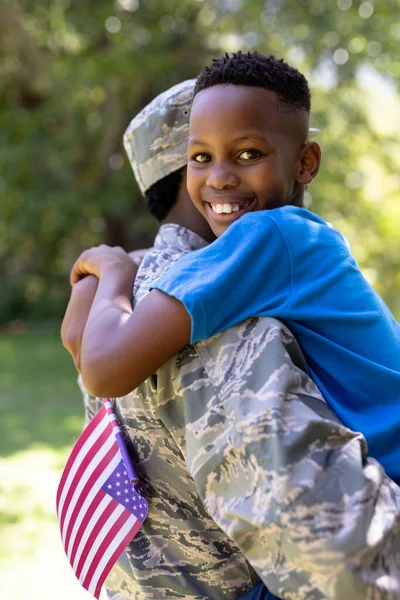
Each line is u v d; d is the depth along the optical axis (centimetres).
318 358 141
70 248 1483
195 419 136
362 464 126
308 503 121
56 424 842
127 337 139
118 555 153
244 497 127
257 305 138
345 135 1151
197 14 1170
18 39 1163
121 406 160
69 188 1229
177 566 155
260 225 142
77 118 1196
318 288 141
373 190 1347
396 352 147
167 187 192
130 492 153
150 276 164
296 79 157
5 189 1217
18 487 625
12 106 1363
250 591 150
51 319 1819
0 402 967
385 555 120
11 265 1798
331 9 1005
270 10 1024
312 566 119
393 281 1340
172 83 1148
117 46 1097
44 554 496
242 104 150
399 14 1027
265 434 126
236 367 134
